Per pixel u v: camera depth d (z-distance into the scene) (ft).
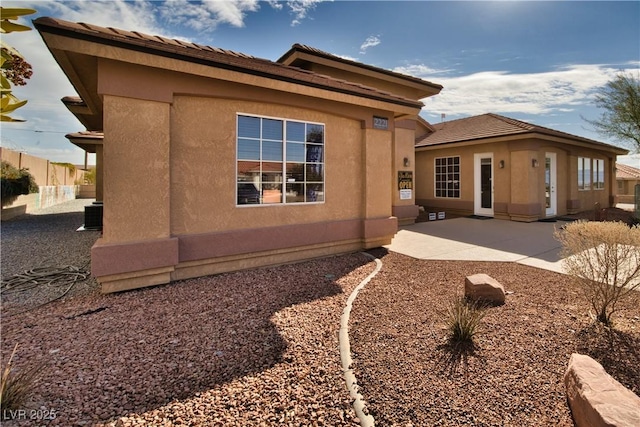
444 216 45.42
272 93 20.35
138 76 15.96
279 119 21.26
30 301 15.30
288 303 15.15
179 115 17.75
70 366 9.84
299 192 22.45
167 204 16.99
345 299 15.74
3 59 4.69
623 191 100.89
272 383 9.05
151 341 11.46
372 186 25.71
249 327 12.61
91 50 14.20
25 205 53.42
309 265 21.97
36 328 12.45
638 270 11.91
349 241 25.39
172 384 9.00
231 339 11.64
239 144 19.79
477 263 21.97
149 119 16.34
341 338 11.58
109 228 15.62
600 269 12.55
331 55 34.91
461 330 11.11
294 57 33.35
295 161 22.13
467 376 9.20
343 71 37.29
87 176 100.83
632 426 6.03
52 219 45.60
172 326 12.67
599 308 13.06
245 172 20.08
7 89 4.65
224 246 19.20
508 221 42.16
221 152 19.13
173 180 17.70
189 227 18.29
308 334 12.03
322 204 23.62
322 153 23.44
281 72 19.29
